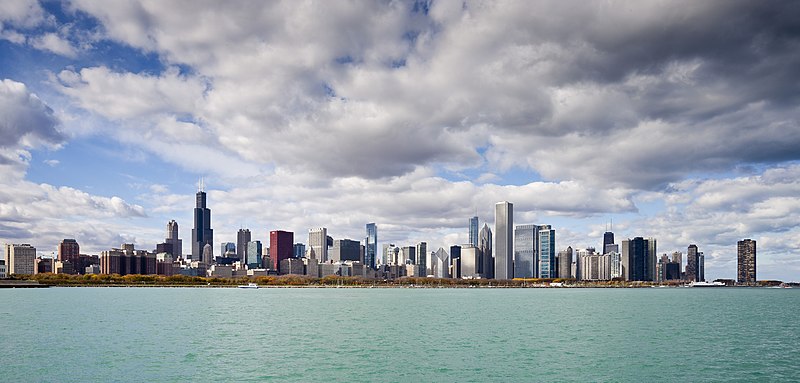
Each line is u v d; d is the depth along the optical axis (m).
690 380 76.38
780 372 82.31
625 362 88.69
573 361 88.94
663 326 153.38
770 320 180.50
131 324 144.62
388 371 79.25
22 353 92.81
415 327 143.00
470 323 156.62
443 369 81.12
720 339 121.81
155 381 71.88
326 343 108.75
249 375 76.06
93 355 91.12
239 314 185.38
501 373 78.56
